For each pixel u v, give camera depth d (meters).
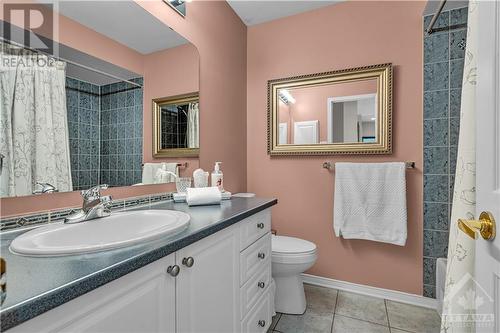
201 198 1.38
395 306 1.84
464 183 0.76
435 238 1.80
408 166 1.84
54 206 1.00
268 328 1.54
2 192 0.84
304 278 2.20
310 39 2.18
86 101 1.11
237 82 2.25
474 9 0.75
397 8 1.90
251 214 1.28
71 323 0.52
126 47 1.29
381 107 1.92
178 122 1.61
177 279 0.81
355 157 2.02
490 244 0.58
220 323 1.04
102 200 1.03
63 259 0.62
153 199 1.44
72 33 1.06
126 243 0.70
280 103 2.28
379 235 1.86
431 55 1.80
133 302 0.65
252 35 2.41
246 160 2.42
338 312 1.77
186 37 1.63
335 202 1.99
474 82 0.75
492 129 0.59
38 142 0.94
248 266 1.29
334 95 2.09
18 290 0.47
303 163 2.21
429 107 1.81
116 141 1.25
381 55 1.94
